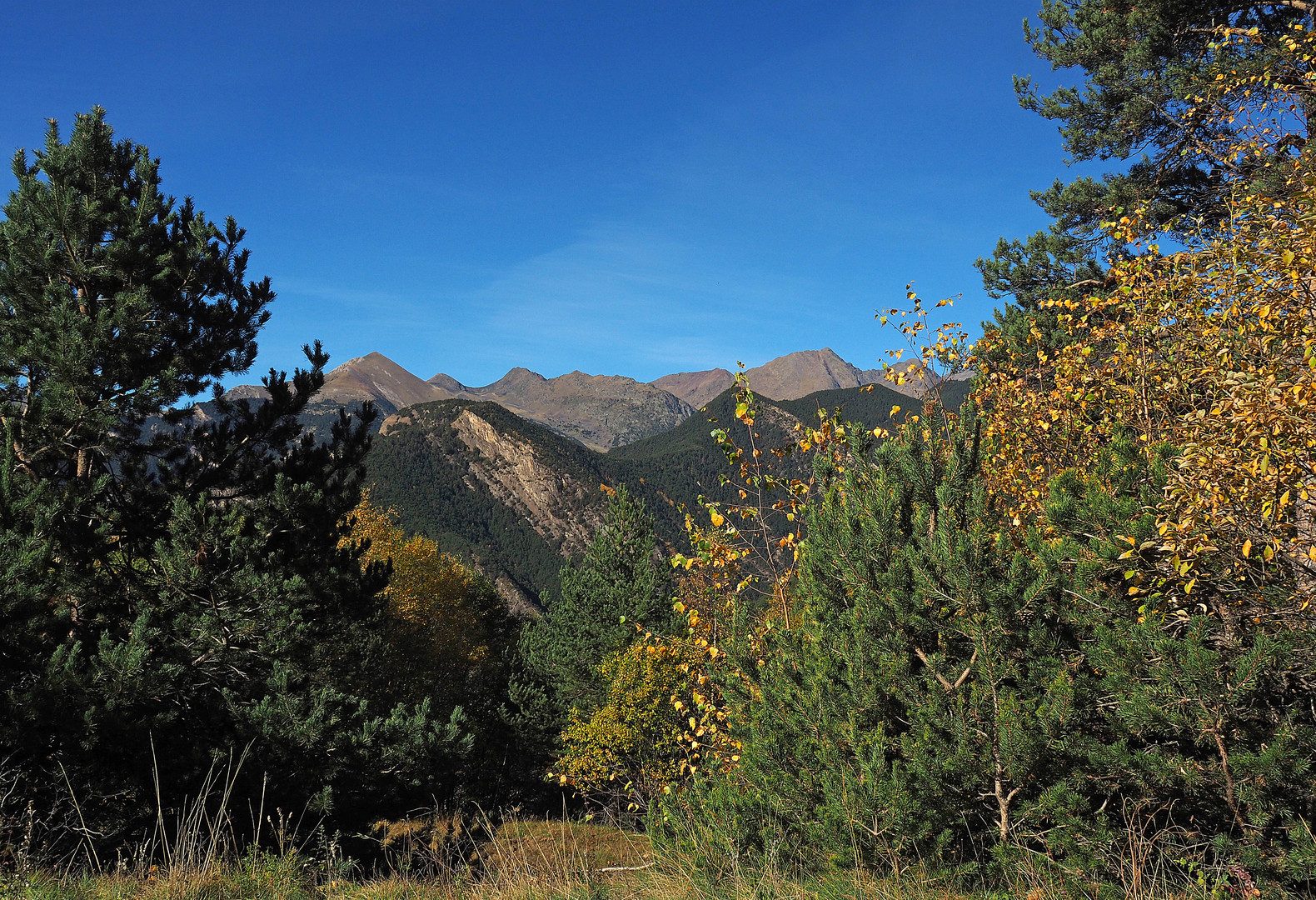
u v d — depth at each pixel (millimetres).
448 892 6059
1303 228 5648
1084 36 14812
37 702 8250
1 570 8203
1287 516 4625
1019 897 4547
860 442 6898
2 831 5969
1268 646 4168
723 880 5379
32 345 11133
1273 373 4812
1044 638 5148
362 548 14930
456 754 12352
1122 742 4621
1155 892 4328
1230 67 11539
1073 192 15336
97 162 12656
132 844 8258
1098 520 5094
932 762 5008
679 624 27281
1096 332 8531
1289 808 4172
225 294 13625
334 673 16906
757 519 8367
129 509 12508
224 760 10055
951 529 5473
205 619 10844
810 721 5844
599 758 20172
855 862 5129
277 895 5449
